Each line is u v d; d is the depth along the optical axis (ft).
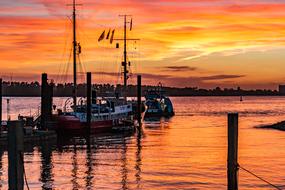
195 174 140.56
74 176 140.05
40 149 208.13
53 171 148.77
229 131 68.18
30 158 179.32
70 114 279.49
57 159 176.76
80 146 222.48
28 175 141.08
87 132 279.90
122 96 330.75
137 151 202.39
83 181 132.36
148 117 561.43
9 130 59.88
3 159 168.14
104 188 123.13
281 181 129.08
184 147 219.00
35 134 230.68
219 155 185.98
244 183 124.67
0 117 218.79
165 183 127.95
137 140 256.73
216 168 151.43
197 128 369.30
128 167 155.53
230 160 68.28
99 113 292.81
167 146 223.71
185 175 139.23
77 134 276.00
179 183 127.65
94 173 144.97
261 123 428.15
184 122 460.14
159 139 263.08
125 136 281.74
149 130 344.08
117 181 131.75
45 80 250.98
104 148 214.90
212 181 129.70
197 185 124.67
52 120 266.57
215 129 357.20
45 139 234.99
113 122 303.48
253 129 348.79
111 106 306.96
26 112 644.69
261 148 213.25
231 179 68.28
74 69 297.94
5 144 197.06
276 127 361.51
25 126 236.84
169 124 425.69
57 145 224.74
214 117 564.71
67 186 126.00
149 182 129.59
